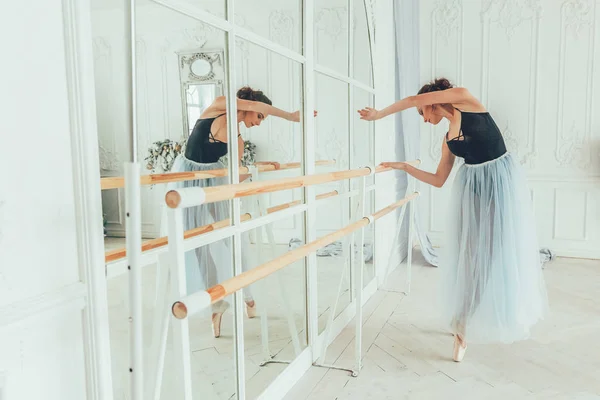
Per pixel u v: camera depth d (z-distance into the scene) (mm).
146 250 1466
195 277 1723
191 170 1652
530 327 2854
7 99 982
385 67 4184
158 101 1485
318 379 2490
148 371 1501
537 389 2346
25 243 1023
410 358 2732
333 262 3199
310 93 2602
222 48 1805
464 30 5203
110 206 1274
